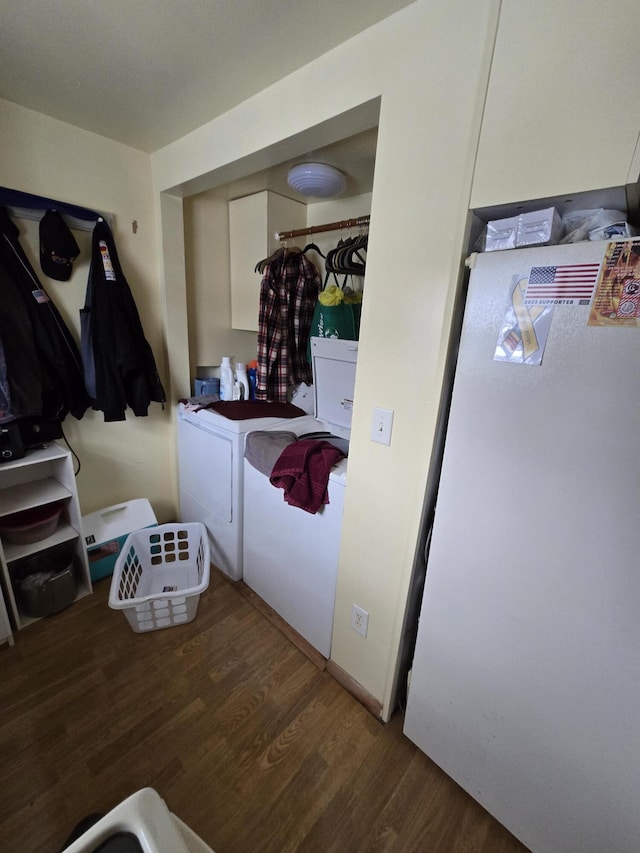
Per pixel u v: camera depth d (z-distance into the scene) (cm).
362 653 141
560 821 97
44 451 172
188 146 166
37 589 168
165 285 202
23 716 133
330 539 146
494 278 86
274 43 108
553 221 81
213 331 236
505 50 79
